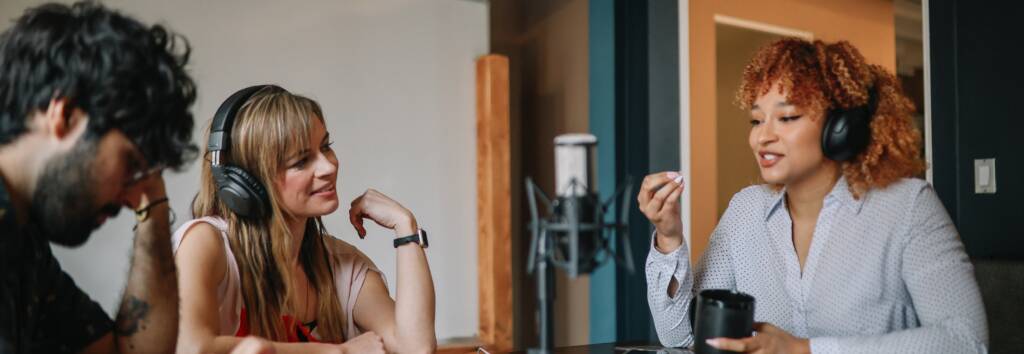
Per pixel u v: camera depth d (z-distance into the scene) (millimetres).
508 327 3115
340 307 1385
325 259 1386
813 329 1147
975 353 953
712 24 3033
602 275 2934
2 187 674
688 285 1197
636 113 2875
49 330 842
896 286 1084
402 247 1362
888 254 1081
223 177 1178
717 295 959
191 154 765
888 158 1107
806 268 1175
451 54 3213
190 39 2686
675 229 1160
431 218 3143
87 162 682
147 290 870
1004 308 1571
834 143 1082
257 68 2809
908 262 1054
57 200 690
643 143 2838
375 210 1393
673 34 2879
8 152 688
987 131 1937
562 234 841
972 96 1974
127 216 2568
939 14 2062
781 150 1108
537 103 3658
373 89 3033
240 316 1225
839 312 1117
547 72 3566
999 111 1907
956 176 2016
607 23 2947
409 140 3102
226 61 2750
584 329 3195
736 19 3104
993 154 1920
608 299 2896
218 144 1182
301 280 1332
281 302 1238
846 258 1119
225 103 1210
